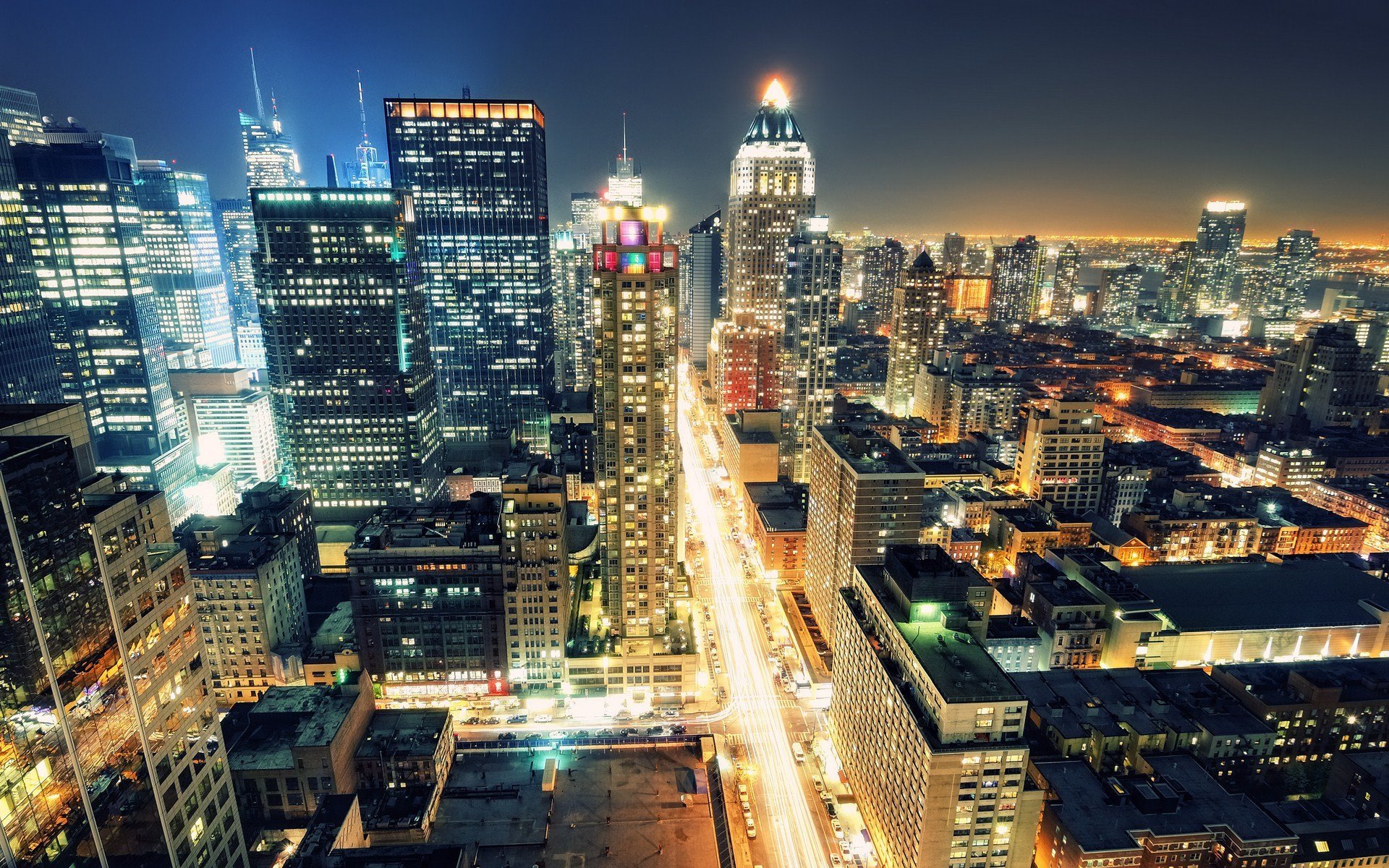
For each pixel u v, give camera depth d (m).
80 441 88.62
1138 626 192.62
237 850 107.19
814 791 163.25
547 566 185.75
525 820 147.25
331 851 122.94
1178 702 170.12
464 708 192.12
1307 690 169.88
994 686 120.25
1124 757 156.88
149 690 89.75
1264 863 130.88
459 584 187.12
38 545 74.31
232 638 190.38
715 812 150.62
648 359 179.12
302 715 160.62
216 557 191.88
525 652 191.88
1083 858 128.12
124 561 85.81
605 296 176.25
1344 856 131.62
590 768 162.62
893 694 133.25
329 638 199.25
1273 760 163.88
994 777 117.62
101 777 82.19
